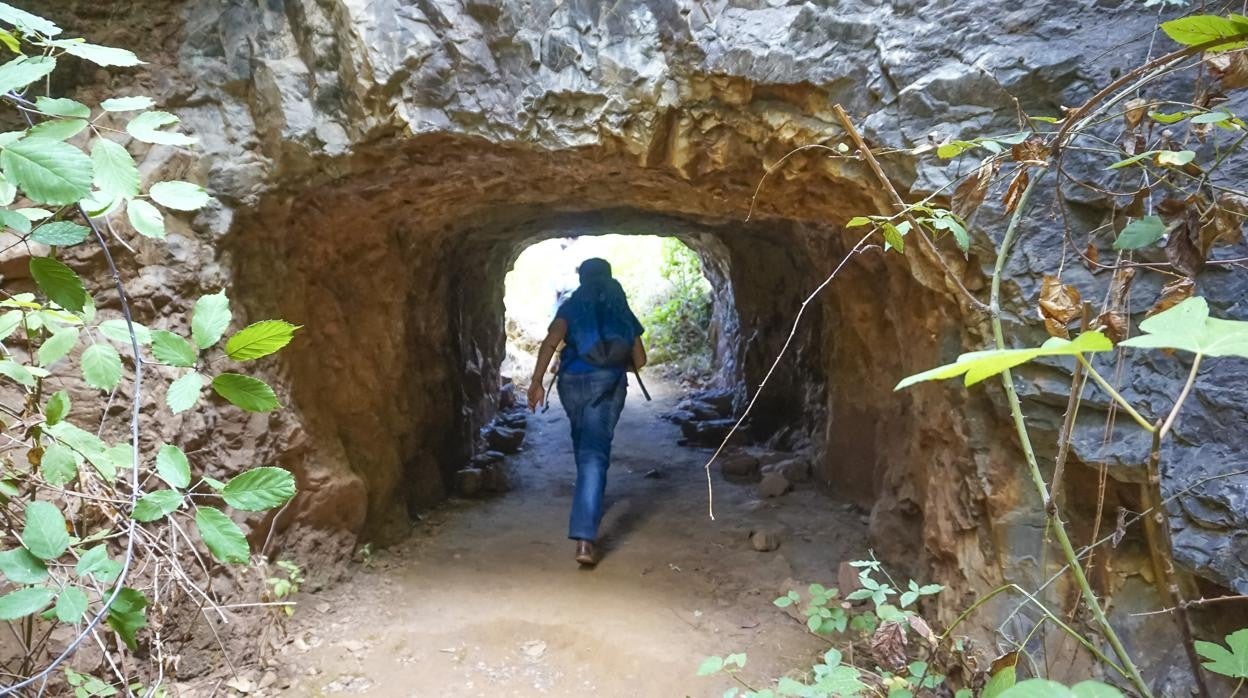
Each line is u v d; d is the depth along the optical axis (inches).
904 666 64.2
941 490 97.8
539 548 145.6
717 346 299.6
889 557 127.9
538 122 95.0
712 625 114.6
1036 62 73.9
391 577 128.8
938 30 78.7
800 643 108.6
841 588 121.4
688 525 155.9
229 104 101.9
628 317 157.0
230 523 47.7
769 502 164.2
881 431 143.8
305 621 112.0
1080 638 49.5
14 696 56.7
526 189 126.8
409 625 113.5
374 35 92.8
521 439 219.1
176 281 98.5
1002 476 82.1
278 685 98.1
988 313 51.7
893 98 81.2
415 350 158.4
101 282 93.2
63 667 79.4
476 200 134.3
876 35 81.7
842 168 87.9
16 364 59.1
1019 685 27.5
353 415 133.1
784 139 89.7
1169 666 67.8
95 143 45.6
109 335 57.4
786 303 200.4
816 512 156.8
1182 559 63.7
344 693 98.0
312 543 119.3
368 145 100.5
